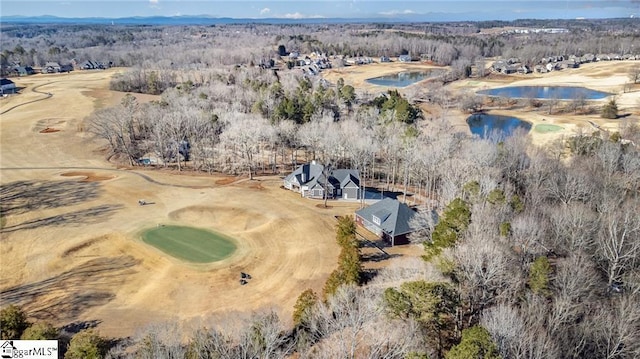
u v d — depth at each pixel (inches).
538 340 1379.2
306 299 1817.2
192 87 6200.8
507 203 2439.7
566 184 2807.6
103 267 2386.8
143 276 2313.0
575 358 1485.0
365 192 3543.3
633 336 1483.8
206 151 4133.9
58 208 3125.0
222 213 3068.4
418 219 2659.9
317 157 4286.4
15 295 2142.0
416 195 3489.2
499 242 1995.6
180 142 4291.3
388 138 3902.6
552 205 2741.1
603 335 1536.7
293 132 4224.9
